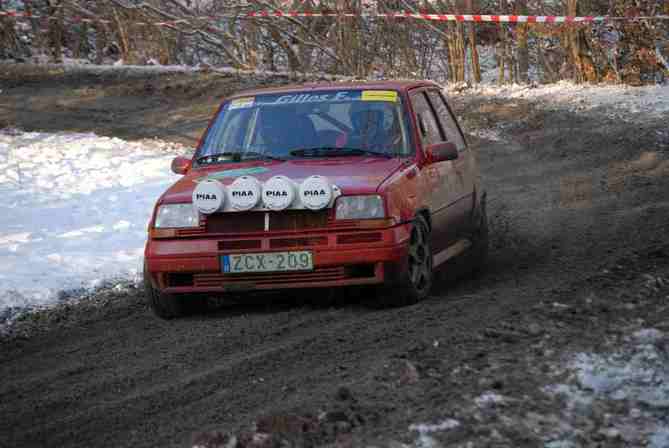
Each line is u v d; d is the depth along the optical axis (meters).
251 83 46.12
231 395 9.55
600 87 38.81
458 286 14.90
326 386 9.48
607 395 8.65
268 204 12.82
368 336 11.49
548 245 17.53
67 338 13.02
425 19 45.91
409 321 12.10
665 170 23.95
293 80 47.12
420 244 13.63
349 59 48.41
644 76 40.97
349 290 14.29
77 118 40.25
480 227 16.73
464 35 46.16
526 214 20.80
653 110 32.59
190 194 13.38
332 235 12.78
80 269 17.20
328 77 47.62
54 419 9.35
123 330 13.20
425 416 8.27
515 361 9.65
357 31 48.12
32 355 12.25
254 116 15.15
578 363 9.45
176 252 13.11
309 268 12.80
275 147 14.61
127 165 29.64
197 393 9.74
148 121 39.12
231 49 54.00
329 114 14.88
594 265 14.87
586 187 23.03
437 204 14.57
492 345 10.36
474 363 9.67
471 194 16.52
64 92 46.03
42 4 59.12
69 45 63.31
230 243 12.98
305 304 13.77
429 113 15.83
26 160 31.44
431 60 47.88
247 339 11.90
